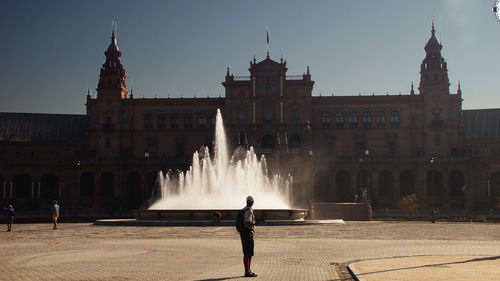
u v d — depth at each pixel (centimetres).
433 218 6956
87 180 12950
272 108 12600
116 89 13062
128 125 13025
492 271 2177
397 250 3153
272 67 12650
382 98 12838
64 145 13250
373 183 12081
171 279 2083
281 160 11600
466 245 3497
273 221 5425
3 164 12388
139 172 12319
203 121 13112
